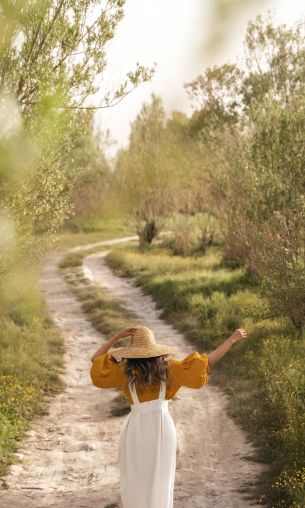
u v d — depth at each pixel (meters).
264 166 13.76
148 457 4.33
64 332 17.45
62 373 13.41
